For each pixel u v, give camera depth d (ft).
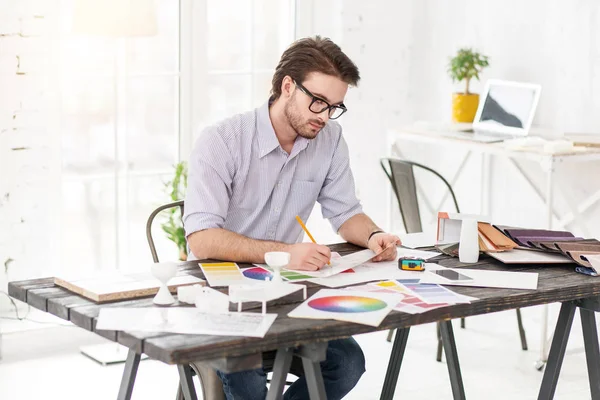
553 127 15.29
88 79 14.69
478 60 15.85
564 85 14.99
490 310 7.87
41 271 13.98
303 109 9.09
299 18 16.80
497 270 8.96
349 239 10.06
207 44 15.93
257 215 9.77
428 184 18.17
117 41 14.87
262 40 16.58
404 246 9.99
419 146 18.03
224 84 16.28
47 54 13.61
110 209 15.23
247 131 9.53
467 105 15.98
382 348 14.25
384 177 17.93
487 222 9.85
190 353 6.37
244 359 6.64
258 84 16.66
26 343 13.97
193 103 15.85
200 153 9.36
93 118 14.82
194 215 9.18
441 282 8.39
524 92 14.89
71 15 14.35
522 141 13.62
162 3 15.39
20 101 13.47
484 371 13.25
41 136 13.71
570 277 8.74
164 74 15.55
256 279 8.34
